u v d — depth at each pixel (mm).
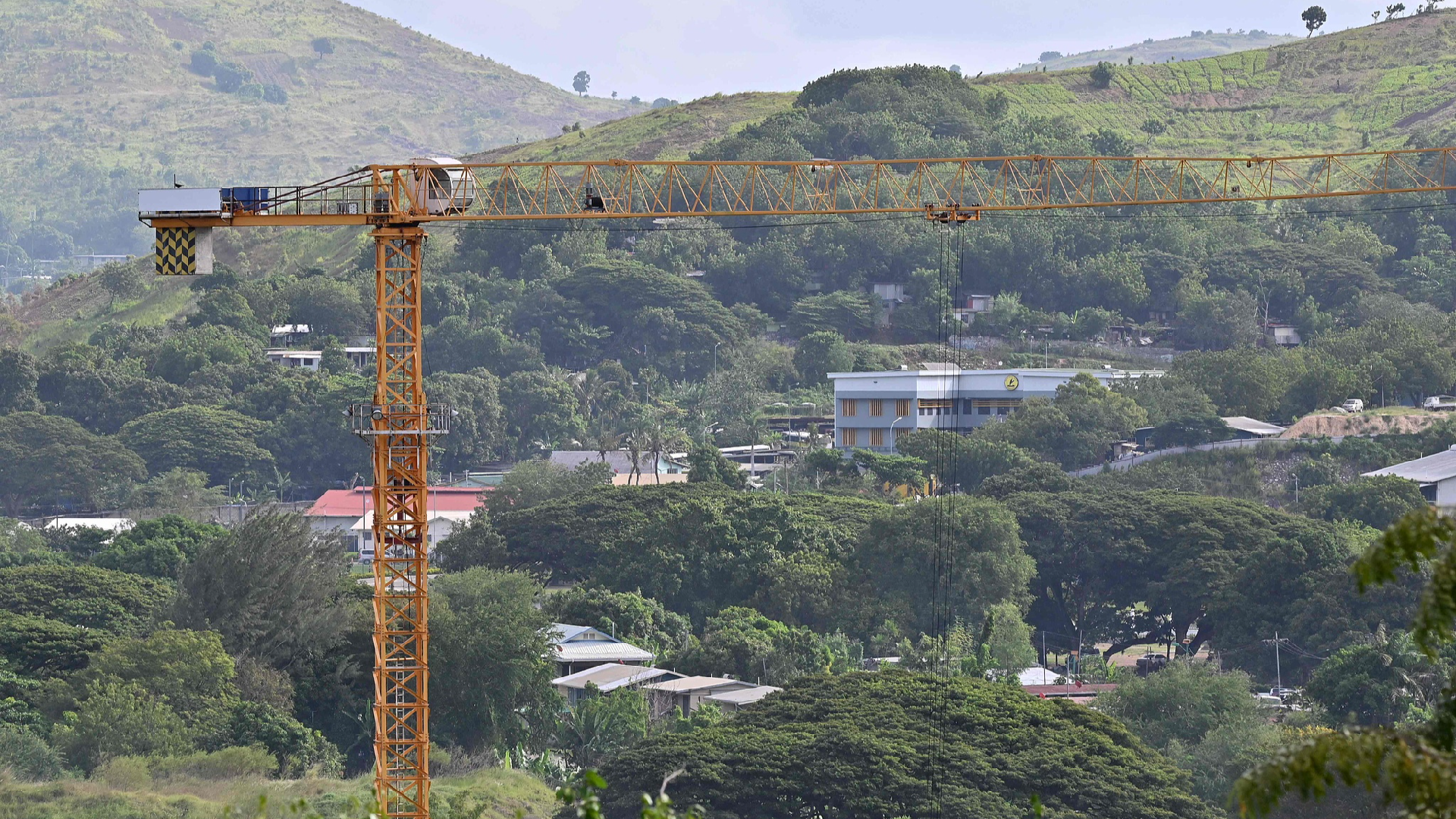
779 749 151875
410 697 184125
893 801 146000
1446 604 30219
